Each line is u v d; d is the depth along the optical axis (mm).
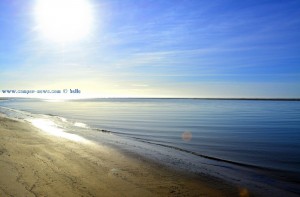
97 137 19656
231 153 16312
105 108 83812
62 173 9461
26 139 15438
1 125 20516
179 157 14148
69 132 21375
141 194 8133
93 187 8367
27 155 11539
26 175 8828
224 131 27641
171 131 26703
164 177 10078
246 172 11828
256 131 28016
